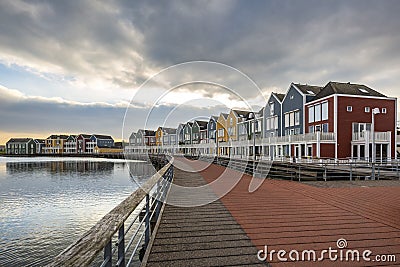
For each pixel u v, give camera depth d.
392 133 22.94
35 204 14.49
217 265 2.97
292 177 12.27
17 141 92.94
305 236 3.93
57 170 36.94
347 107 22.39
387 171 13.80
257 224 4.55
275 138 25.95
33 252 7.91
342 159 20.58
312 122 24.97
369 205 6.07
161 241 3.71
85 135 88.06
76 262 1.22
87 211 12.79
